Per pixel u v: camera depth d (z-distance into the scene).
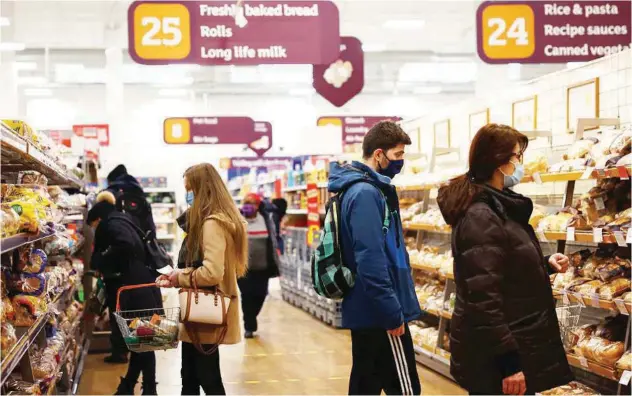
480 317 2.63
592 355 4.04
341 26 16.11
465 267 2.70
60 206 5.62
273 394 5.66
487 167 2.84
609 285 3.99
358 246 3.10
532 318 2.72
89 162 8.69
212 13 6.06
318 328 9.14
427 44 17.94
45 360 4.16
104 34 16.12
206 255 3.78
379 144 3.37
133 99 22.81
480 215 2.71
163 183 18.62
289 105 23.69
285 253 12.41
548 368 2.72
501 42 6.47
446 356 5.89
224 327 3.84
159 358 7.21
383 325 3.08
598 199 4.30
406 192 8.21
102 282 6.90
